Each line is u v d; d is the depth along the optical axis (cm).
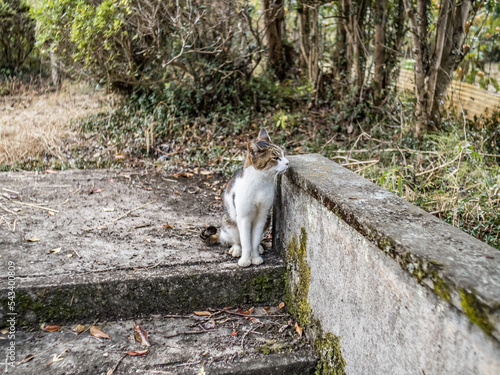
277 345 268
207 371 244
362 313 204
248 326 284
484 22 545
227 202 311
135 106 666
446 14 479
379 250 184
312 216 253
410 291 164
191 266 296
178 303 289
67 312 274
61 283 268
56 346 257
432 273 146
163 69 630
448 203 352
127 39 602
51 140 555
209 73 621
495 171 396
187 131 596
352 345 216
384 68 614
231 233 315
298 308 285
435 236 171
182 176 493
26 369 238
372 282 192
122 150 553
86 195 421
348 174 261
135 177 481
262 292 302
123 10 552
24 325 269
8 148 525
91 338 265
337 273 228
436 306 149
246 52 635
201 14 573
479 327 128
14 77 870
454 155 434
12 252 305
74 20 549
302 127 614
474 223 333
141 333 269
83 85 802
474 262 148
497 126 496
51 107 707
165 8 553
